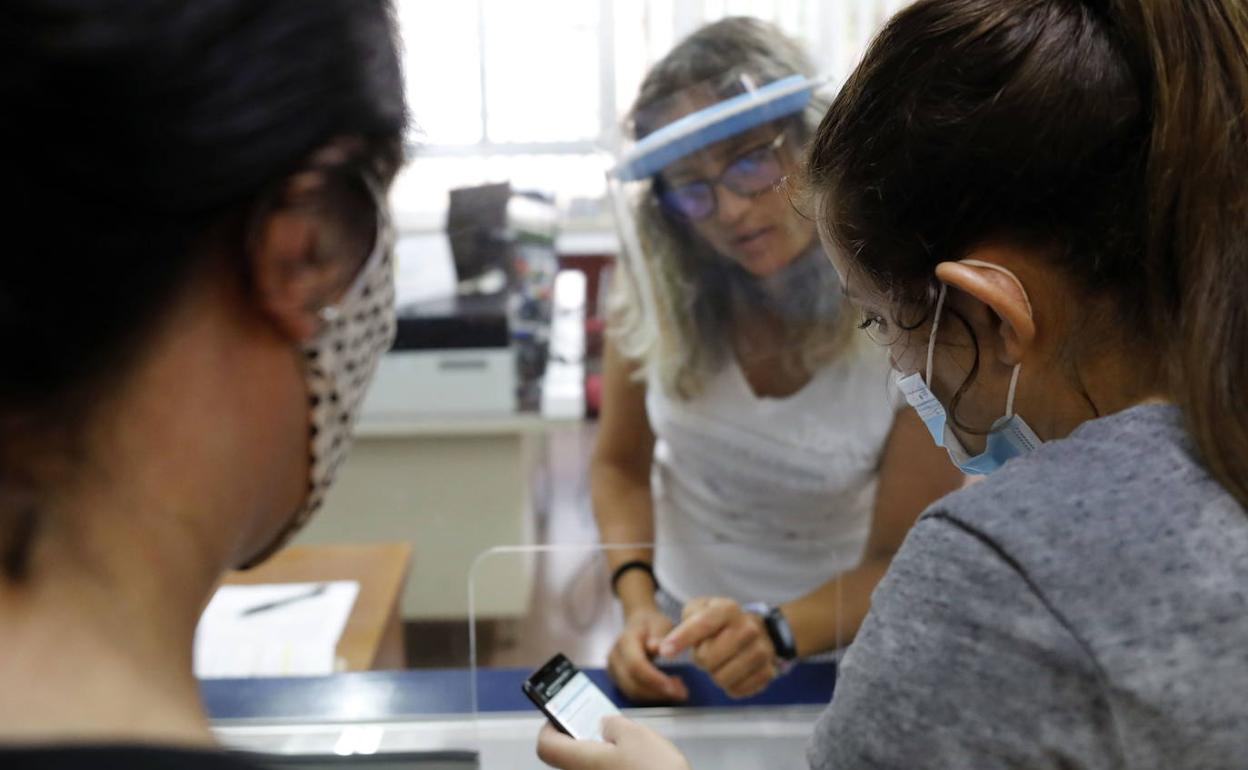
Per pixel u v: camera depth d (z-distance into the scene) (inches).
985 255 19.0
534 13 129.3
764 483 48.7
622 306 53.4
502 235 91.2
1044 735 16.8
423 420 90.4
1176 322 18.0
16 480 11.5
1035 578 17.1
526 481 100.2
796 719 34.8
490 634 38.1
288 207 12.1
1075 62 17.7
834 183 20.8
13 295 10.7
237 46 11.0
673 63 44.4
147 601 12.5
